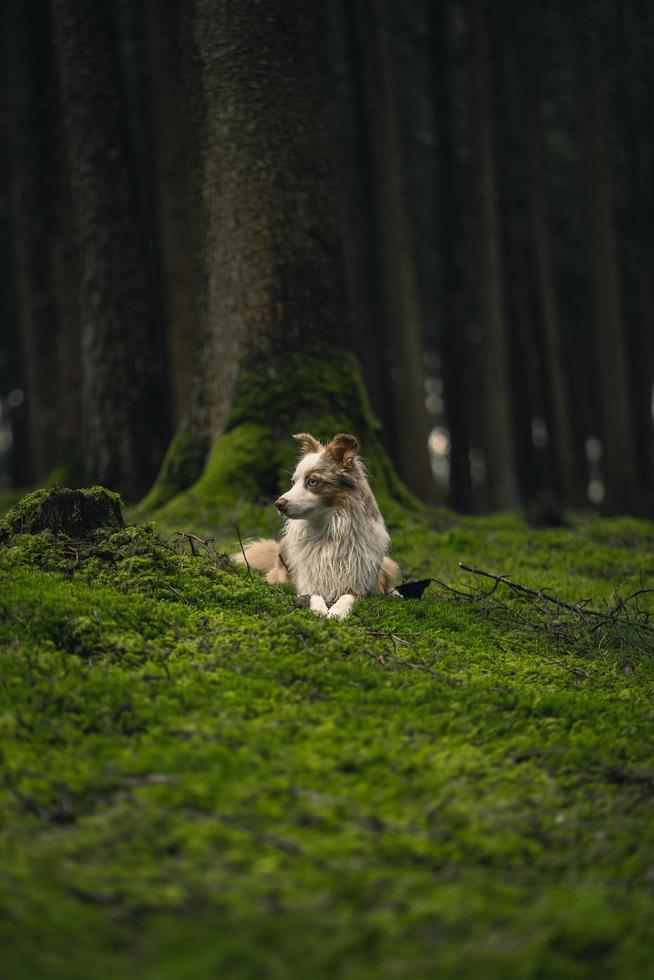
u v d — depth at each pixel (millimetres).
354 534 7301
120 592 6191
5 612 5578
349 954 3297
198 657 5555
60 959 3230
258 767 4426
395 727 4965
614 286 25969
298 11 11406
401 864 3840
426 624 6824
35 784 4207
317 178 11555
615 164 30469
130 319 14914
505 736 5090
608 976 3262
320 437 10992
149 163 20234
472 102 22938
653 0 26641
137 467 14836
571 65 27406
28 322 23422
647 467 31578
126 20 20547
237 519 10188
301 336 11414
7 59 21672
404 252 22125
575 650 6715
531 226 27172
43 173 18953
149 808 4070
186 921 3428
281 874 3699
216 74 11336
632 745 5059
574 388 37344
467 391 25219
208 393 11805
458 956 3307
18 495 17891
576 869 3943
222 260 11500
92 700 4922
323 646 5832
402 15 24828
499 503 23000
